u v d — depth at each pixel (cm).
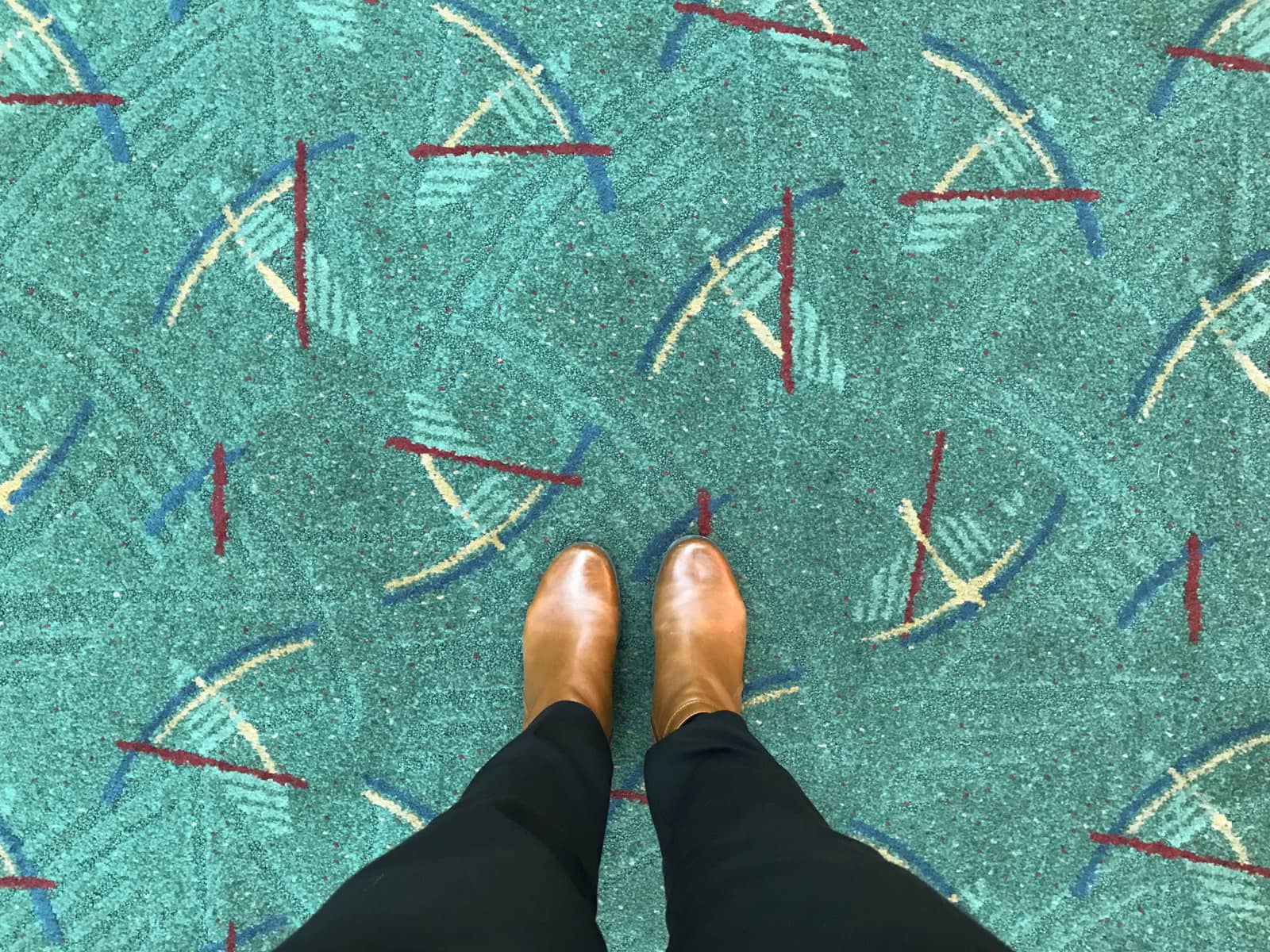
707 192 81
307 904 83
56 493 82
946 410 82
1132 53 80
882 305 81
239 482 82
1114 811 83
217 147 81
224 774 83
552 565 81
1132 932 83
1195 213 80
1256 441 81
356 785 83
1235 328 80
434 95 81
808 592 83
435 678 83
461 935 44
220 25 80
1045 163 81
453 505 82
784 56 81
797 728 83
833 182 81
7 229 81
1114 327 81
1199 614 82
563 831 60
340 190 81
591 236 81
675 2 81
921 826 83
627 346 82
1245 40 80
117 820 83
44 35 81
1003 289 81
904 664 83
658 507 82
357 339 81
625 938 83
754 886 50
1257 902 82
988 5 80
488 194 81
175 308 81
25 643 83
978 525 82
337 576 82
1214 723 82
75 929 83
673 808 65
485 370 82
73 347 81
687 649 78
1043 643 82
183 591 82
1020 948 83
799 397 82
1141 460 81
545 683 78
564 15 81
